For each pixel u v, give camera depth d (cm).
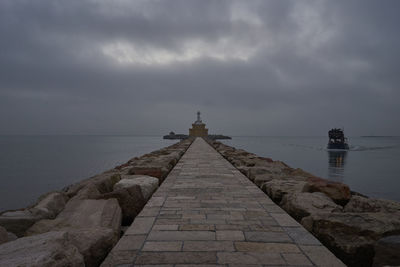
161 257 309
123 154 6197
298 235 375
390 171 4259
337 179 3462
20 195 2072
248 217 455
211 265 290
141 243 347
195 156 1688
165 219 444
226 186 720
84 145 11650
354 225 348
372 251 325
